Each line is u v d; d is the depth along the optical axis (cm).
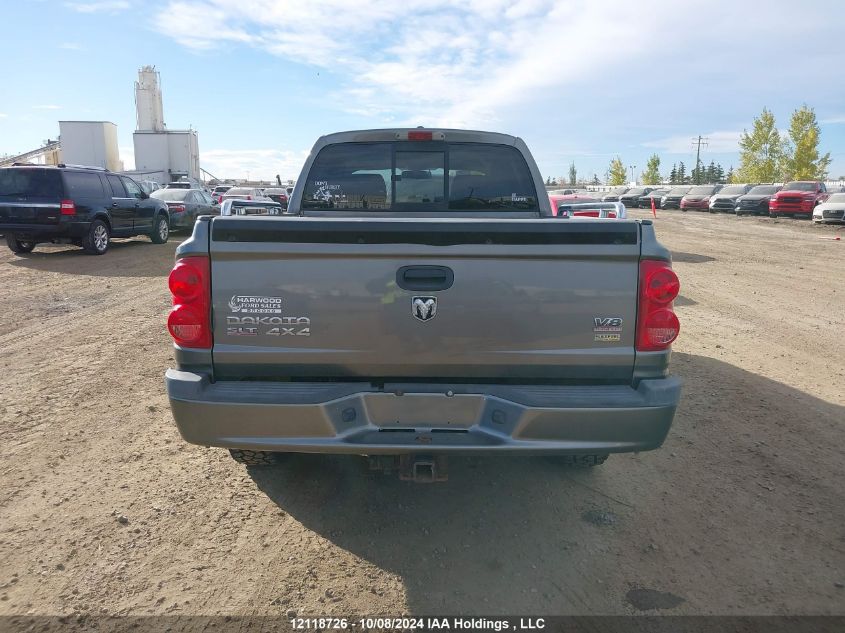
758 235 2242
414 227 280
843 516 355
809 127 4991
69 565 301
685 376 595
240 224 282
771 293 1066
